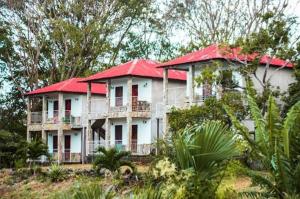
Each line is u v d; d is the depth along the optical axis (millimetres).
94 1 60844
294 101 27797
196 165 10641
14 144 41719
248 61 32531
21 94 63031
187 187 10617
